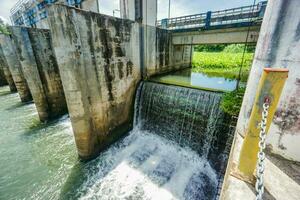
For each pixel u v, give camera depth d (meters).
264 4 7.95
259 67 3.04
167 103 9.25
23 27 10.38
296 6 2.33
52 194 6.50
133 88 10.59
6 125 11.77
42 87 11.74
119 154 8.69
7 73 19.22
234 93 7.18
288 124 2.78
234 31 9.73
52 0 14.77
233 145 3.47
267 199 2.21
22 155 8.67
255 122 1.98
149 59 11.50
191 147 8.43
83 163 8.04
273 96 1.77
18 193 6.55
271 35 2.74
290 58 2.54
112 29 8.29
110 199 6.27
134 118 11.14
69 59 6.58
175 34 12.85
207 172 7.27
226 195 2.24
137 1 11.08
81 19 6.81
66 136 10.30
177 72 14.71
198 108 7.98
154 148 9.02
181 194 6.34
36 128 11.38
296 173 2.66
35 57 11.18
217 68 16.92
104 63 8.23
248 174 2.33
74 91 6.99
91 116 7.97
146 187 6.68
